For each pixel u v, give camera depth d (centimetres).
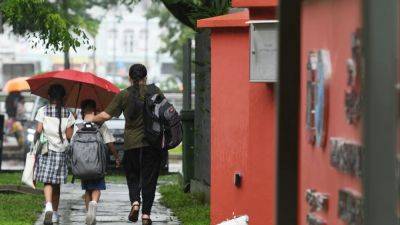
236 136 1978
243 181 1948
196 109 3167
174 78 14888
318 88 994
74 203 3066
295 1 833
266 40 1722
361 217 834
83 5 9031
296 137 837
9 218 2525
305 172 1053
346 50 886
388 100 780
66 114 2470
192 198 3042
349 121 880
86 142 2388
